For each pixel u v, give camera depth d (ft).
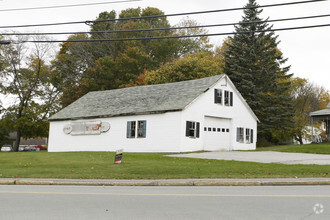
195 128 99.40
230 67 157.17
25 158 79.30
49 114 170.40
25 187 43.09
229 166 60.23
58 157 80.84
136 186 44.34
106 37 217.56
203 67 158.92
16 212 26.35
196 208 27.78
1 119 166.50
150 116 101.50
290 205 28.91
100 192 37.83
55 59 189.88
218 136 108.78
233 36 163.43
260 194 35.47
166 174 52.65
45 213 25.95
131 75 193.67
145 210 27.04
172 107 97.25
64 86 189.37
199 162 68.59
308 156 81.76
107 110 114.62
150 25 229.86
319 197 33.22
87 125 116.37
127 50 201.87
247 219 23.68
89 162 68.13
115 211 26.66
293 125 146.92
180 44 223.92
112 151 108.88
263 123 145.89
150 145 100.37
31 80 168.66
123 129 107.45
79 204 29.84
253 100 146.30
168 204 29.71
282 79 170.09
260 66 148.56
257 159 74.38
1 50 165.17
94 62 207.92
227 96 112.47
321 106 194.90
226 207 28.14
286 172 53.06
